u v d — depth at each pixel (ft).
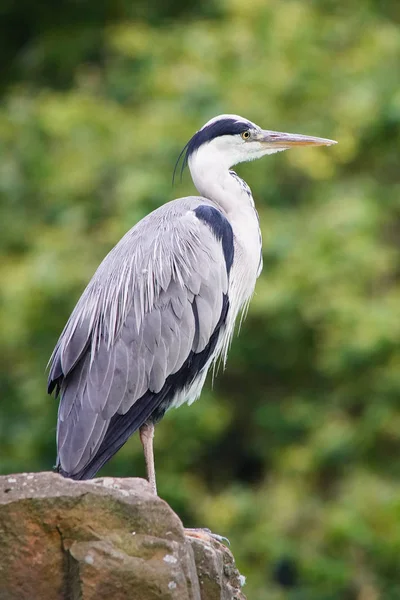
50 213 53.42
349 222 49.42
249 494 49.32
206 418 48.55
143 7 63.82
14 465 50.42
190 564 18.79
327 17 58.34
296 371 52.75
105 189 52.54
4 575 18.53
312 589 46.26
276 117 52.49
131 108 55.62
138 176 49.32
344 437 48.32
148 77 54.49
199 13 62.23
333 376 50.19
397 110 51.26
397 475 48.06
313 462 48.49
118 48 58.13
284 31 55.42
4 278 51.16
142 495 18.81
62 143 54.13
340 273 48.80
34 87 63.77
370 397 48.75
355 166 55.01
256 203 52.21
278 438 51.31
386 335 47.42
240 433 54.24
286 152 51.67
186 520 50.03
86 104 54.29
